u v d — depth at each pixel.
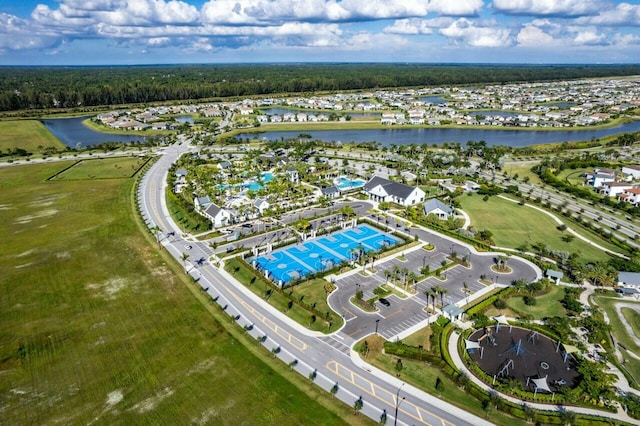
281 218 145.75
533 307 92.75
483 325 85.25
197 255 118.00
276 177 188.75
